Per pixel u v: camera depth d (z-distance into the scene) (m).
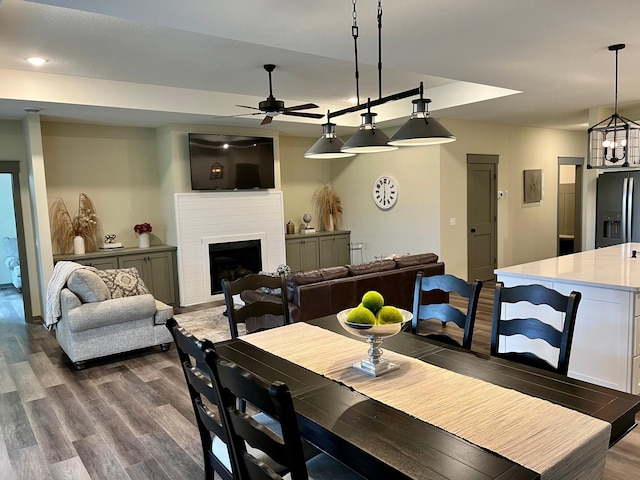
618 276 3.44
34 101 4.94
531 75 4.53
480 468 1.32
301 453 1.31
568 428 1.54
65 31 3.66
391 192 7.98
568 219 10.46
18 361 4.67
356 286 4.83
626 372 3.20
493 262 8.09
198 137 6.82
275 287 3.09
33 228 6.13
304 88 5.97
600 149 5.14
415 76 5.48
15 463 2.82
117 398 3.72
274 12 2.78
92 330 4.36
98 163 6.73
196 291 7.05
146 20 2.87
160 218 7.29
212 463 1.98
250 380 1.32
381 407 1.73
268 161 7.62
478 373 2.05
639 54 3.82
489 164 7.87
